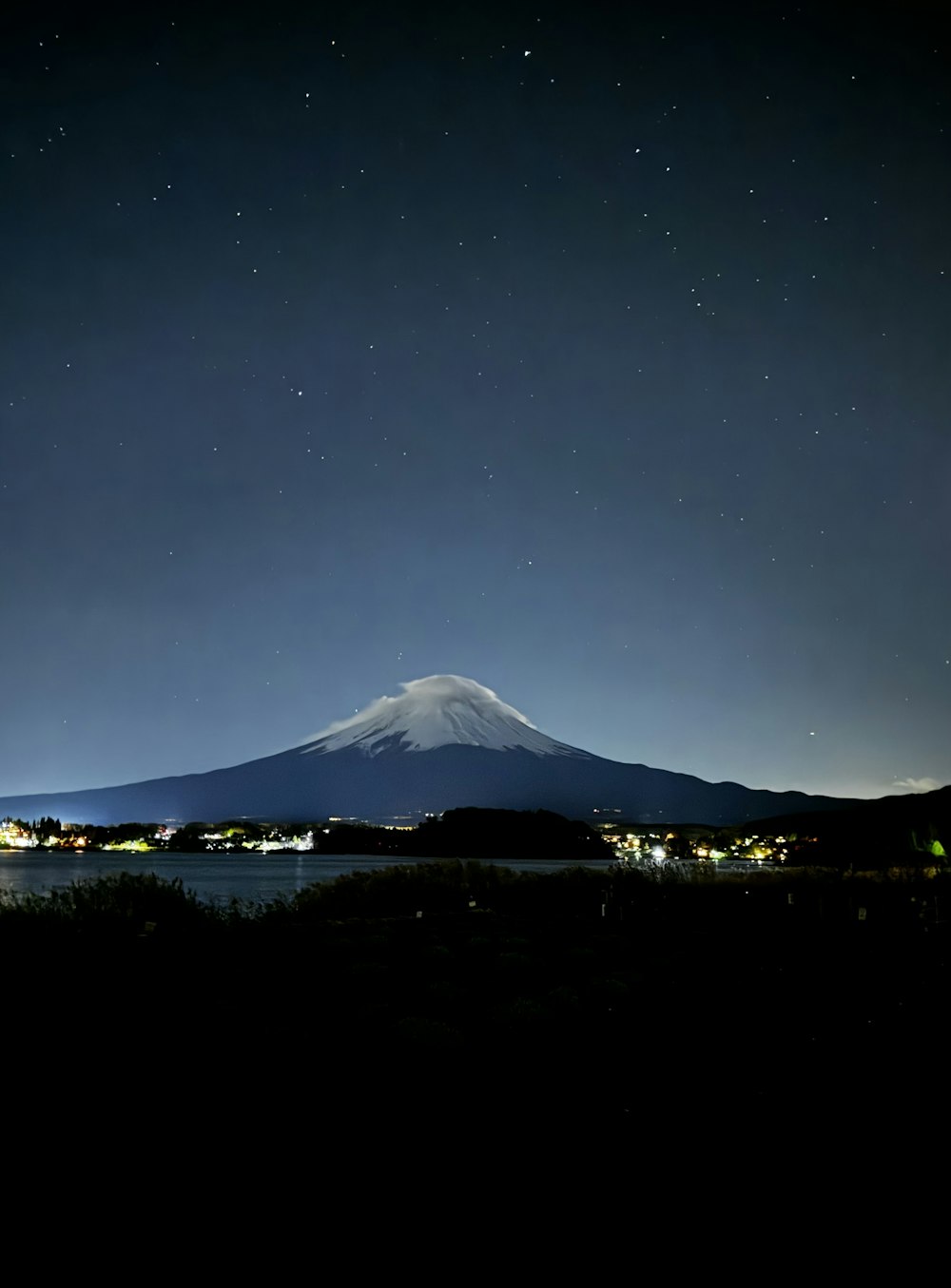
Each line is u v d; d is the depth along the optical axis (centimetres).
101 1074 689
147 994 955
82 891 1537
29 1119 592
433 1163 525
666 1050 795
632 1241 428
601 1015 930
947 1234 438
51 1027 818
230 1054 746
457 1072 714
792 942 1551
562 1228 442
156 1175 504
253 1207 463
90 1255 411
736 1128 587
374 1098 646
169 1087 660
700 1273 398
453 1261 407
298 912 1836
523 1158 533
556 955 1305
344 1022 860
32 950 1150
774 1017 942
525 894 2233
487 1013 918
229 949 1270
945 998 1056
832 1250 421
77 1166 516
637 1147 553
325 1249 419
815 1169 519
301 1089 661
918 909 2083
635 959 1309
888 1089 679
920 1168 521
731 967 1269
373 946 1319
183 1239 428
